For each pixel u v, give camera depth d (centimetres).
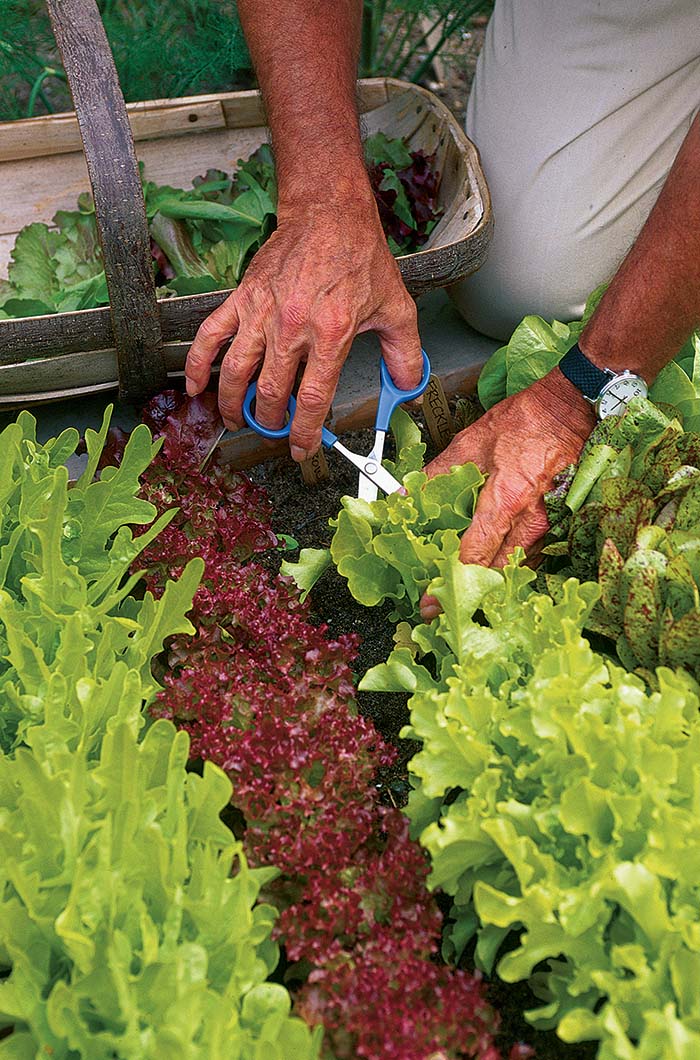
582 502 124
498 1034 104
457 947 102
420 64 275
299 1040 85
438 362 181
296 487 163
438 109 179
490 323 185
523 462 130
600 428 127
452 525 131
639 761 94
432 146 181
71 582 113
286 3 146
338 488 163
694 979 86
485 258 160
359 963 93
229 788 93
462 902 102
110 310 136
